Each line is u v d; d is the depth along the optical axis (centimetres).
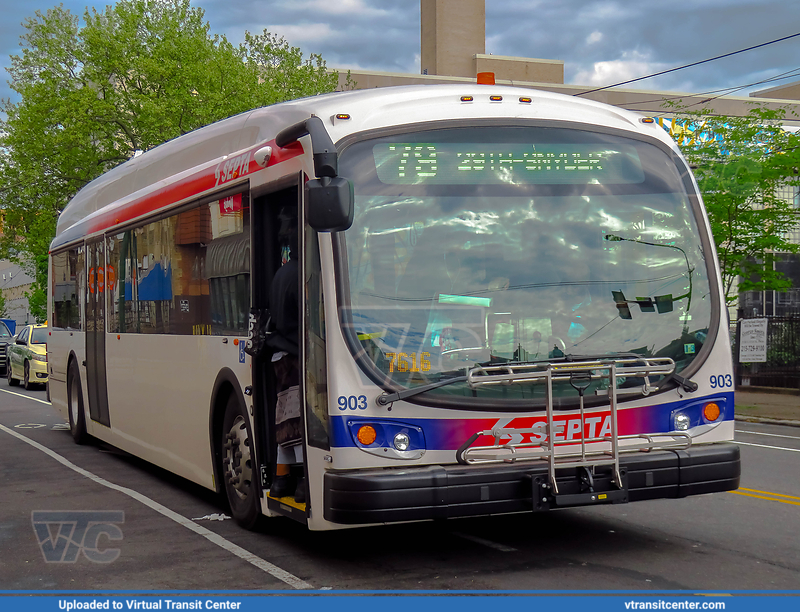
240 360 730
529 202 619
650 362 618
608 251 626
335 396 565
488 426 577
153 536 735
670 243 643
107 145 3894
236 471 757
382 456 563
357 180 592
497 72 6762
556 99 656
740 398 2123
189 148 907
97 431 1224
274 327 683
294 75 3975
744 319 2069
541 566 615
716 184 1839
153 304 966
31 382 2605
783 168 1794
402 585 575
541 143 632
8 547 706
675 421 619
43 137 3822
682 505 836
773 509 813
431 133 613
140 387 1012
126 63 3678
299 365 614
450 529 738
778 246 1861
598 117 657
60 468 1120
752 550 660
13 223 4234
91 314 1234
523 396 584
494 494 565
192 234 854
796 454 1223
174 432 906
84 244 1275
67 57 3906
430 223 600
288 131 621
